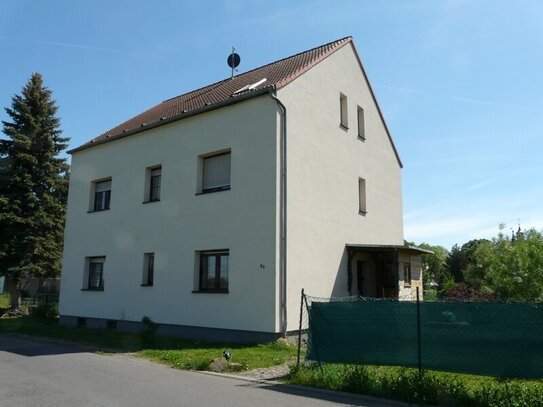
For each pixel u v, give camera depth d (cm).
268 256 1316
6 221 2381
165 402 677
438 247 5266
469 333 723
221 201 1455
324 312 855
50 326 1784
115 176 1827
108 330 1664
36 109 2644
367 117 1934
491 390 682
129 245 1712
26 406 648
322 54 1661
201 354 1109
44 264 2480
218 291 1416
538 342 680
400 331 778
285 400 700
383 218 1959
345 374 789
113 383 812
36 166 2553
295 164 1420
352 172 1752
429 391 695
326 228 1537
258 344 1267
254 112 1423
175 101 2220
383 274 1777
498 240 1503
